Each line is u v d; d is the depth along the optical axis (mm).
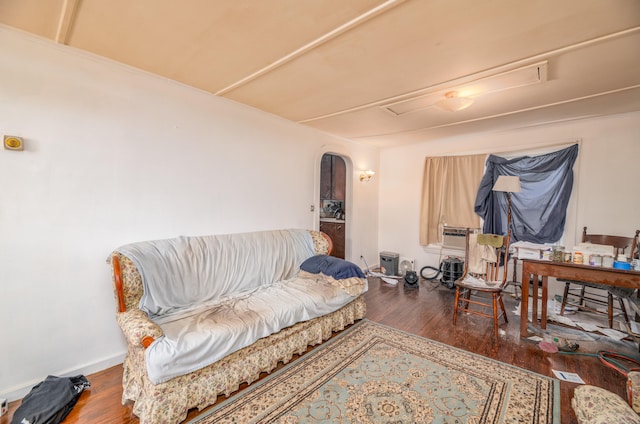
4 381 1821
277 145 3535
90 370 2143
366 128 4020
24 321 1888
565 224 3715
